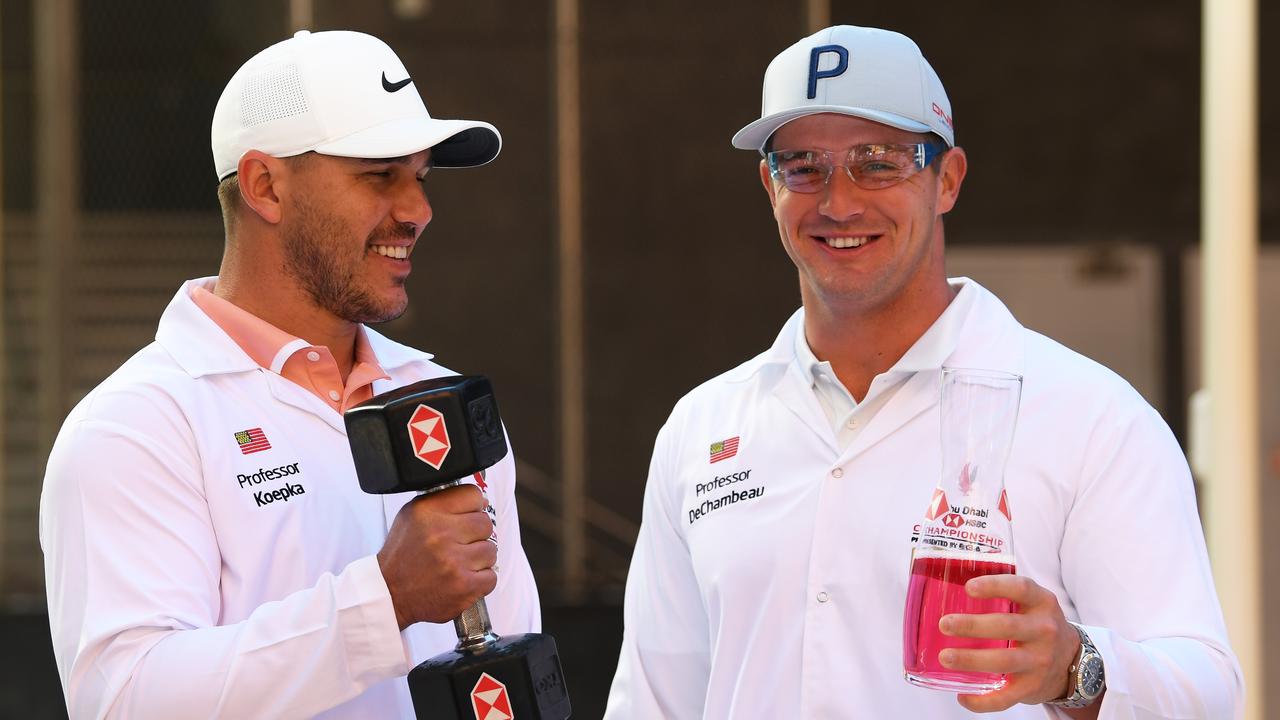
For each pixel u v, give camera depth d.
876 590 7.85
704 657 8.70
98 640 6.86
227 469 7.37
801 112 7.84
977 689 6.16
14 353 27.64
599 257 27.98
